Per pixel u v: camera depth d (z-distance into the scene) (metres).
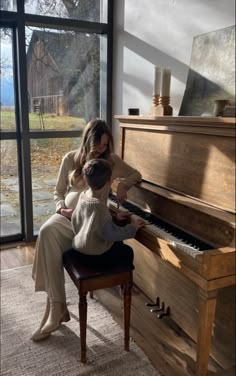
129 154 2.54
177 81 2.49
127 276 1.87
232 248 1.52
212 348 1.92
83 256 1.93
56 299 2.03
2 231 3.58
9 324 2.22
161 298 2.37
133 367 1.85
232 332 1.78
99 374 1.80
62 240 2.06
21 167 3.46
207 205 1.74
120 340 2.07
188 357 1.94
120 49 3.30
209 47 2.03
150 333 2.14
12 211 3.58
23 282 2.78
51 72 3.42
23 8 3.07
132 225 1.86
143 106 2.99
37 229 3.67
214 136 1.72
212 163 1.74
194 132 1.84
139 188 2.31
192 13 2.28
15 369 1.84
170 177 2.07
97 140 2.06
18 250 3.39
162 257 1.77
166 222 1.99
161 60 2.67
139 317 2.30
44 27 3.30
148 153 2.30
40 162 3.54
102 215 1.75
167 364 1.88
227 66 1.88
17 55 3.17
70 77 3.52
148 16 2.79
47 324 2.06
